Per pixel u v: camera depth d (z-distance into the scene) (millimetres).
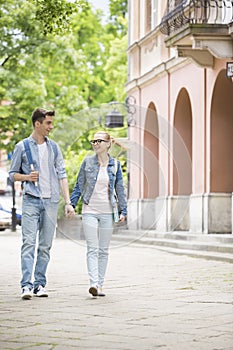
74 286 14992
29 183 13359
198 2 26594
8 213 48156
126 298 13211
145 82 35562
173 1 27578
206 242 25250
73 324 10453
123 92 55375
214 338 9414
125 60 55812
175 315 11266
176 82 31922
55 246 29125
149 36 34906
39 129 13422
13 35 42656
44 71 44750
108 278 16578
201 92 29047
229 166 28328
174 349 8734
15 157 13438
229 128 28281
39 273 13492
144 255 23609
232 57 25156
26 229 13312
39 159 13398
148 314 11359
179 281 15984
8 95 42844
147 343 9086
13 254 24453
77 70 44281
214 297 13367
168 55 33156
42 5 22297
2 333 9758
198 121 29406
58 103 46438
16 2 42219
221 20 26125
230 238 24219
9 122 43781
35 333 9758
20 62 43062
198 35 25031
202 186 28922
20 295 13609
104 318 10977
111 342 9156
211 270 18422
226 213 28188
